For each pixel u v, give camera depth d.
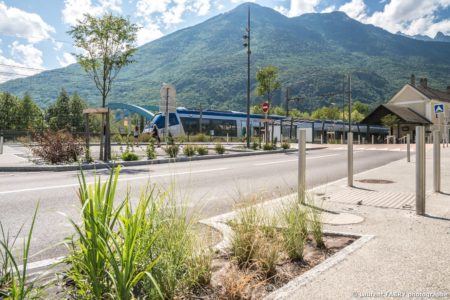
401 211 5.58
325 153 21.72
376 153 21.50
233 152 21.42
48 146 14.08
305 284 2.83
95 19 17.53
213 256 3.31
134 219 2.43
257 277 2.98
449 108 58.53
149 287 2.43
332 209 5.73
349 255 3.49
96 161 14.73
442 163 14.26
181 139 26.44
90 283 2.36
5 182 9.12
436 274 3.04
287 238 3.48
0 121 61.12
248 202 4.17
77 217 5.29
